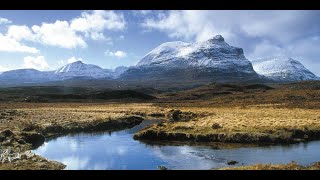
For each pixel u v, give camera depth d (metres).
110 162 46.66
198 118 86.38
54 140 65.12
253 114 93.75
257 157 49.00
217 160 47.50
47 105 166.75
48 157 49.62
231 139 60.81
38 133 62.81
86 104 181.88
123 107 147.62
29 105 164.00
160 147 57.19
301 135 63.66
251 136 60.59
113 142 62.72
